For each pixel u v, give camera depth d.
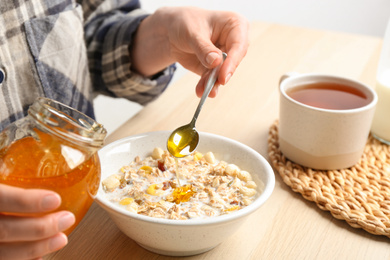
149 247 0.44
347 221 0.48
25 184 0.36
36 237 0.35
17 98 0.56
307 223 0.49
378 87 0.60
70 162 0.37
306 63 0.80
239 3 1.43
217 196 0.45
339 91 0.58
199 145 0.52
